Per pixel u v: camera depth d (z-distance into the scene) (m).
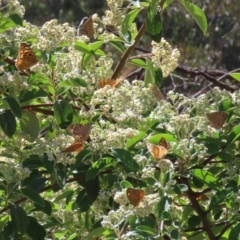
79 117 3.45
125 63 3.59
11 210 3.31
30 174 3.37
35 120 3.43
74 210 3.45
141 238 3.22
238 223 3.30
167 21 8.11
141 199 3.19
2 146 3.43
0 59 3.41
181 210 3.45
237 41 8.08
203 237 3.46
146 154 3.35
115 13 3.53
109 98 3.40
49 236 3.54
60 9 8.44
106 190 3.40
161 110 3.40
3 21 3.44
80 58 3.51
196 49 8.03
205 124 3.33
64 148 3.33
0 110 3.36
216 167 3.45
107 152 3.35
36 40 3.44
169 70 3.55
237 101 3.42
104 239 3.28
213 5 8.27
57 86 3.41
